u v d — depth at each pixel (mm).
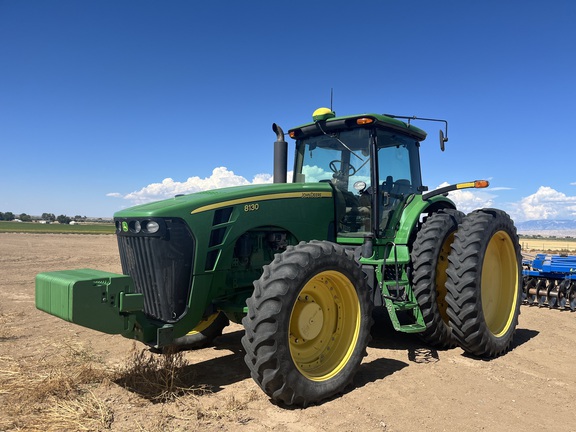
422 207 5289
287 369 3342
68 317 3039
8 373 3990
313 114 5320
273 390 3344
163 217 3609
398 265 4992
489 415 3377
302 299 3760
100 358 4531
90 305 3104
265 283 3422
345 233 4961
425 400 3637
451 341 5121
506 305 5406
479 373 4340
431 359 4762
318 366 3793
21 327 5875
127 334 3432
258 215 4156
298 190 4555
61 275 3297
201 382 3951
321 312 3848
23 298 8008
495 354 4902
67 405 3309
